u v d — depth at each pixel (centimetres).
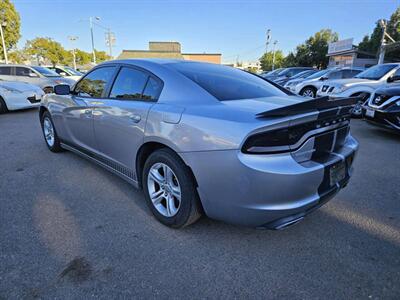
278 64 5900
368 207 282
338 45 3341
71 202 279
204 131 190
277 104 214
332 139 210
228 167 180
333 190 210
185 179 212
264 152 173
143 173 251
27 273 184
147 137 232
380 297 171
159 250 210
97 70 322
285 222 184
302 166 180
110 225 241
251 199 179
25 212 258
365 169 385
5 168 366
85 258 199
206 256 205
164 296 169
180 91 229
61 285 175
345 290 176
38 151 441
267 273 190
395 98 506
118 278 182
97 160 325
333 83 796
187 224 228
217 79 252
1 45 2745
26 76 1039
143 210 266
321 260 204
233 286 178
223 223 246
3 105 795
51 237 222
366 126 682
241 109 192
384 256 209
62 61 5009
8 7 2725
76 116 336
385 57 3081
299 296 172
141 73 263
